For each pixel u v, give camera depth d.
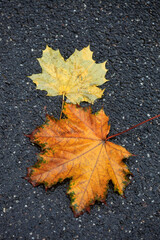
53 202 0.98
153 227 0.99
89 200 0.96
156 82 1.04
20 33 1.03
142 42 1.05
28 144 1.00
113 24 1.05
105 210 0.99
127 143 1.01
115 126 1.02
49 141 0.95
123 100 1.03
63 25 1.04
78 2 1.05
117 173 0.96
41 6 1.04
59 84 0.99
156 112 1.03
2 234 0.97
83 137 0.96
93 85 0.99
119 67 1.04
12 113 1.01
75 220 0.98
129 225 0.99
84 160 0.96
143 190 1.00
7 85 1.01
